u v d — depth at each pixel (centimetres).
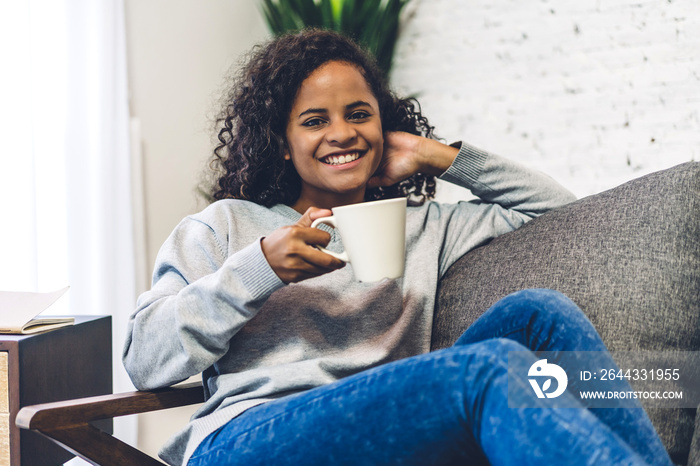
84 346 155
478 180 140
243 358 115
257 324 116
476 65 313
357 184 125
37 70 192
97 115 209
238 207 127
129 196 221
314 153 125
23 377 130
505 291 121
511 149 308
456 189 305
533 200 140
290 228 98
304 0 279
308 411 89
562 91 300
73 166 201
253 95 131
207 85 275
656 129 287
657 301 109
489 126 312
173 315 104
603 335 110
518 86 307
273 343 115
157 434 234
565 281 116
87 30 208
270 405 96
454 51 316
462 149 138
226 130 142
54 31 198
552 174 302
